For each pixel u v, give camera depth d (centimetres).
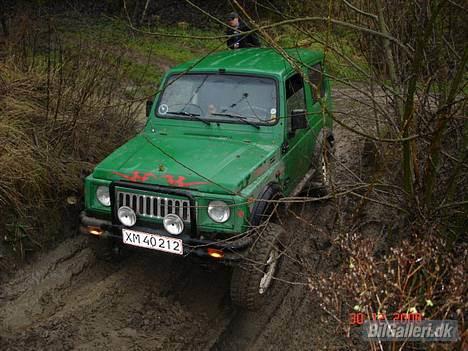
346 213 572
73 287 469
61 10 1499
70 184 555
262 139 484
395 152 411
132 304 449
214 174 411
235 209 396
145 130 514
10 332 404
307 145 570
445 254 360
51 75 636
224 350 408
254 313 450
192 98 507
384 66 393
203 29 1630
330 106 648
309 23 433
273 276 452
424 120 376
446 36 384
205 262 409
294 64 338
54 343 396
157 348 400
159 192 408
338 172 652
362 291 314
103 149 636
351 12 404
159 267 505
